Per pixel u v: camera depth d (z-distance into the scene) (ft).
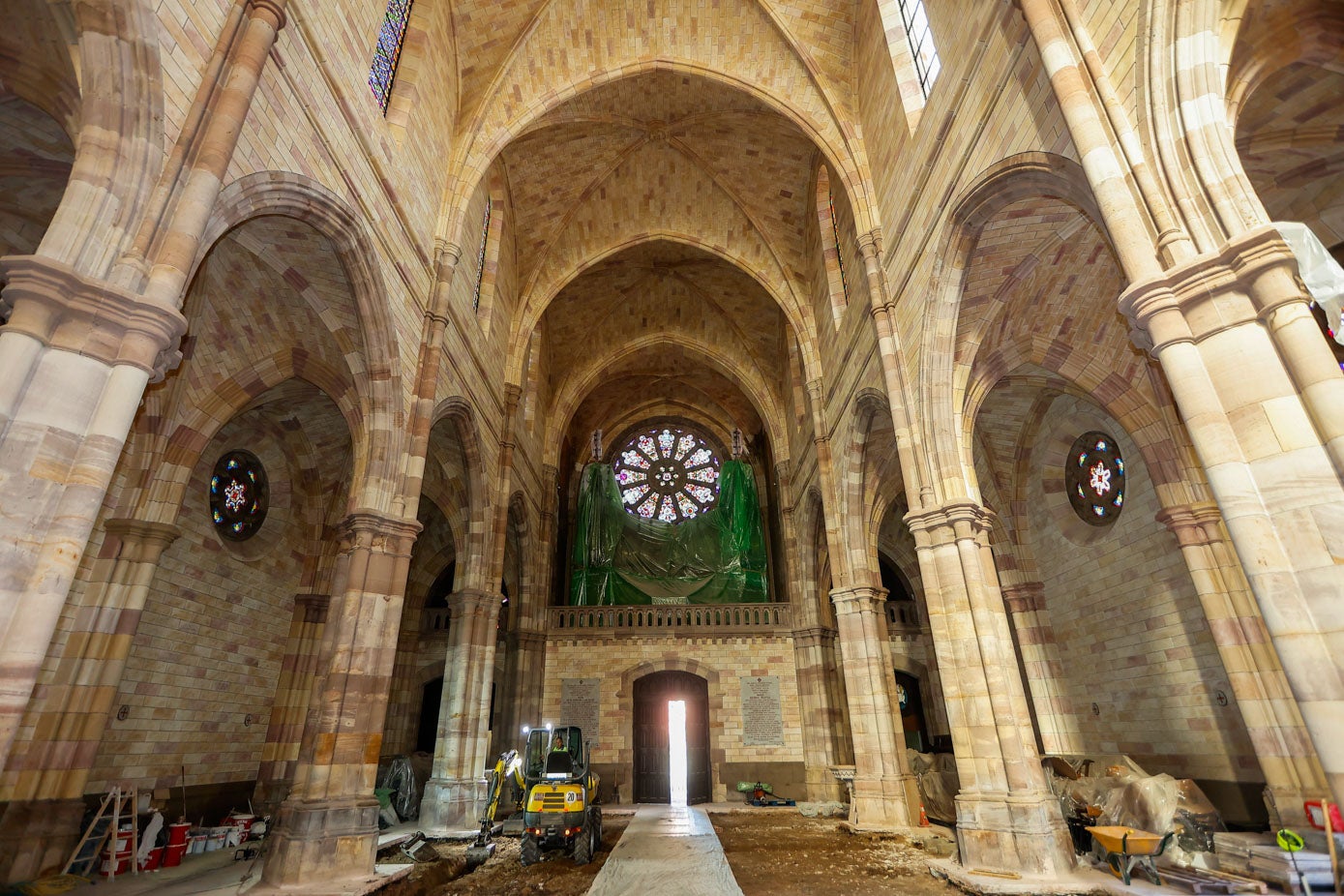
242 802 46.16
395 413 36.19
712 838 44.32
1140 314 18.24
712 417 104.53
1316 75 22.67
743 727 70.74
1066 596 51.55
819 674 69.26
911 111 39.06
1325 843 24.54
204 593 44.32
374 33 35.94
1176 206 18.48
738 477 92.12
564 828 35.60
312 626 52.19
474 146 47.93
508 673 71.26
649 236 69.62
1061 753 48.08
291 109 27.02
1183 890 24.61
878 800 46.26
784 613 76.38
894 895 27.53
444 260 43.27
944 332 35.47
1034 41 23.93
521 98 50.21
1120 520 46.37
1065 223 31.91
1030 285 35.78
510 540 74.38
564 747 42.80
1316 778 29.48
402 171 38.24
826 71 49.29
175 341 18.80
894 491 57.93
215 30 22.53
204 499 44.98
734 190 65.10
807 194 63.46
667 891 28.73
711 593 84.79
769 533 93.30
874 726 48.19
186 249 19.13
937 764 53.57
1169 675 41.83
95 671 32.63
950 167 32.99
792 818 56.39
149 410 36.14
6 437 15.33
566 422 86.43
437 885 31.50
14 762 30.40
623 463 102.99
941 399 36.14
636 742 71.67
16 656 14.29
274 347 38.37
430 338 40.63
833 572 55.21
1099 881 26.50
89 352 16.76
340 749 30.12
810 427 66.18
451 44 47.26
